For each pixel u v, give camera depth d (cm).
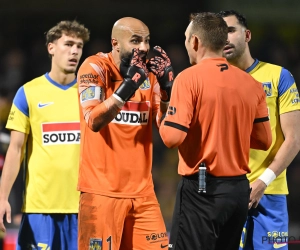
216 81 1722
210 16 1783
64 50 2134
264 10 4656
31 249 2122
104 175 1858
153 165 4116
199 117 1722
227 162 1733
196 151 1738
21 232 2141
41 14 4888
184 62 4700
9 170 2109
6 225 2652
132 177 1877
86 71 1847
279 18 4672
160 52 1845
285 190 2077
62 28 2139
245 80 1759
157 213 1919
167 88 1830
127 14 4853
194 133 1734
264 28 4694
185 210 1759
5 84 4725
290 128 1997
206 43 1762
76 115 2120
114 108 1755
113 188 1855
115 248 1862
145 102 1897
